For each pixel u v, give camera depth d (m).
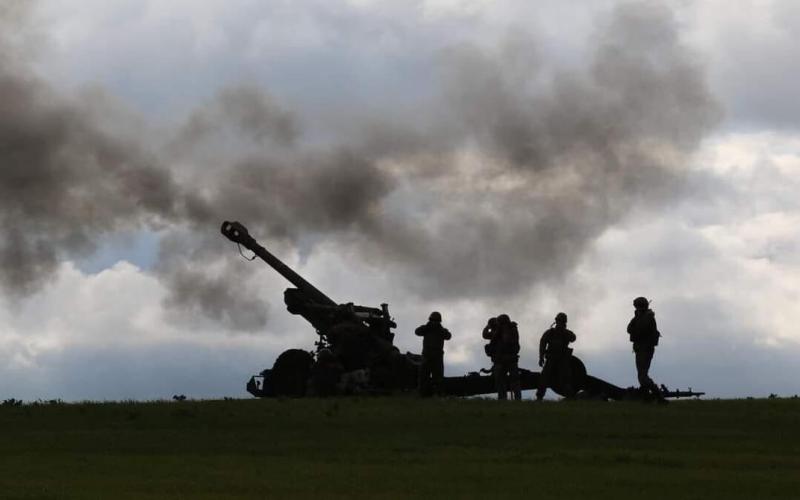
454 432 67.94
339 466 55.50
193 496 46.69
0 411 80.19
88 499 45.78
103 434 68.50
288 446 63.09
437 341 97.19
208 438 66.50
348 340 107.25
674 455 59.28
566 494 47.62
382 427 70.25
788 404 81.81
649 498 46.84
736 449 62.03
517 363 93.06
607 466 55.62
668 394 93.25
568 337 93.12
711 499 46.75
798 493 48.22
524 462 57.00
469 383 106.06
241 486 49.34
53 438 66.94
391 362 107.31
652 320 83.56
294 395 107.31
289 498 46.41
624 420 72.44
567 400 88.12
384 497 46.69
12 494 46.94
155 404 84.31
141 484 49.78
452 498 46.50
